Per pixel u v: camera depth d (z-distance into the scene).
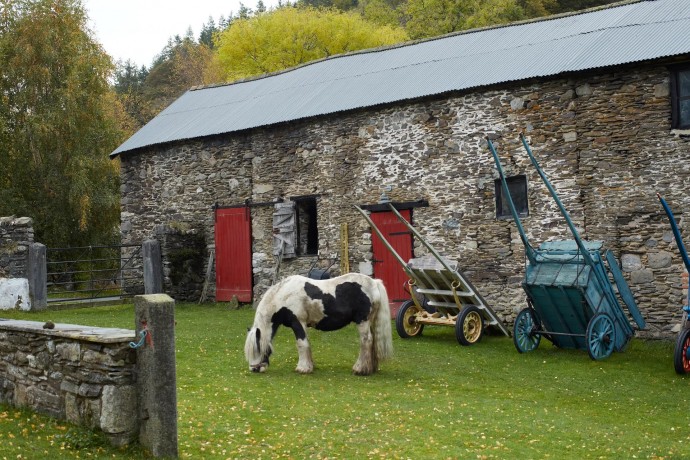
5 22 27.08
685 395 10.28
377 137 17.17
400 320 14.15
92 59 27.61
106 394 6.97
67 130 26.92
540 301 12.70
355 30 39.25
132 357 7.02
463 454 7.40
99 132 28.03
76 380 7.40
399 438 7.90
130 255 22.72
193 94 24.94
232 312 18.95
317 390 10.10
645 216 13.61
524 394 10.32
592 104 14.22
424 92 16.27
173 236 20.80
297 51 39.19
